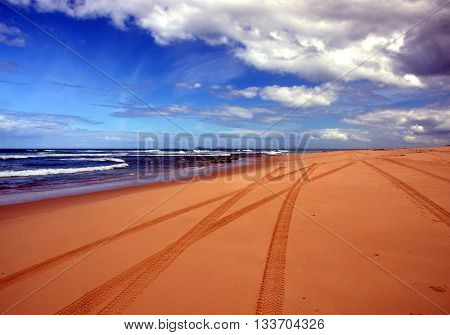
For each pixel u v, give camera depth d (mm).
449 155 25172
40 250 6211
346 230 6785
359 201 9406
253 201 10062
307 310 3945
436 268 4859
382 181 12961
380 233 6500
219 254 5766
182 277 4906
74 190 13859
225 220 7992
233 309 4027
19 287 4770
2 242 6695
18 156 46938
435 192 10234
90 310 4141
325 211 8453
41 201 11164
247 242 6344
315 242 6168
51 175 20422
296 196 10570
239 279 4773
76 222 8164
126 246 6328
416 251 5508
